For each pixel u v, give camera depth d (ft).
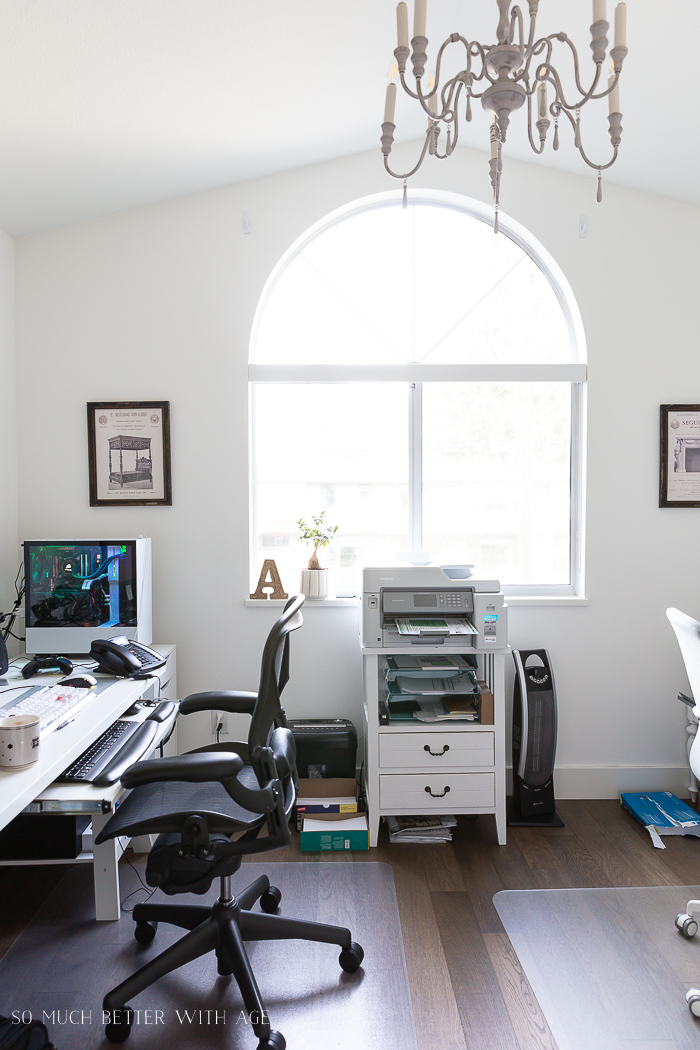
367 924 7.21
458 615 9.22
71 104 7.27
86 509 10.21
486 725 8.88
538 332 10.78
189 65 7.04
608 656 10.45
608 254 10.26
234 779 5.57
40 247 10.02
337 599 10.37
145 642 9.58
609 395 10.34
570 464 10.80
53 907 7.50
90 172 8.73
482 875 8.20
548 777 9.72
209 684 10.36
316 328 10.73
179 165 9.11
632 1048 5.58
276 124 8.64
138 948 6.77
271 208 10.14
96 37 6.34
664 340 10.33
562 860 8.55
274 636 5.71
